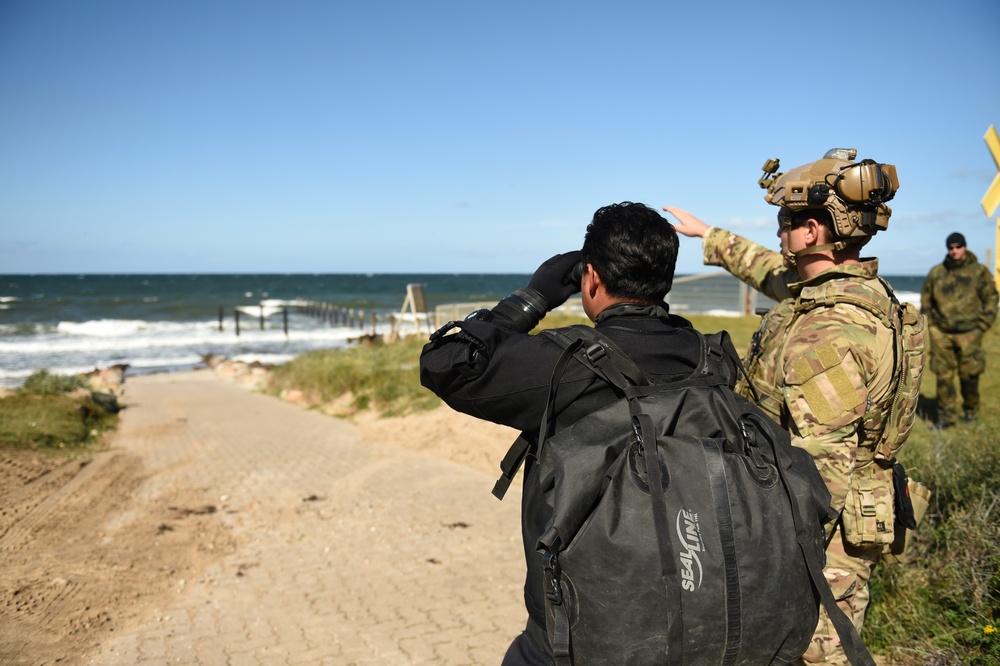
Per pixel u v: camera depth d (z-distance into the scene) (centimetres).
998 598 303
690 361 164
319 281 14700
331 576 455
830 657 194
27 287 10262
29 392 1271
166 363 2698
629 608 132
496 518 561
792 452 154
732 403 156
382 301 7469
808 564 141
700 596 132
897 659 309
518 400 160
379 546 508
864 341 184
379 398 1134
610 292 171
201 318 5200
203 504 636
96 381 1914
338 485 685
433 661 343
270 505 625
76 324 4575
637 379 155
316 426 1052
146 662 350
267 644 365
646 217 169
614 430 146
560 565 138
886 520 195
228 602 420
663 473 139
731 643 134
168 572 471
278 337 3753
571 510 135
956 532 343
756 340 212
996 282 666
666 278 170
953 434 546
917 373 200
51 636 378
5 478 734
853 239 195
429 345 170
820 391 182
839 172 192
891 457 206
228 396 1560
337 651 355
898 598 330
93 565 484
